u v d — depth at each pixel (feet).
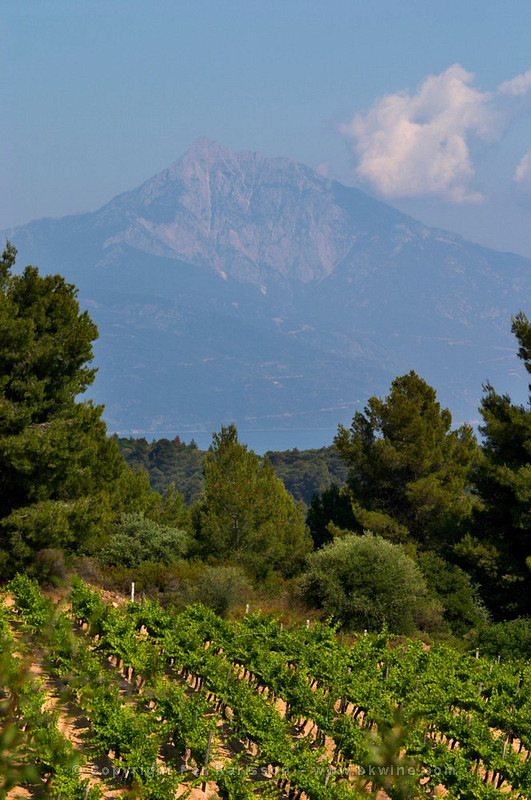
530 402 213.05
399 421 257.55
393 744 66.90
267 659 106.01
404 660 119.34
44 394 151.84
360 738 80.02
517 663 130.31
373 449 262.67
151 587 171.32
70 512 153.69
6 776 43.55
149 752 70.90
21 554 143.95
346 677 103.65
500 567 196.54
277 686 98.78
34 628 96.94
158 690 84.69
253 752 87.40
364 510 250.98
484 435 213.25
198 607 133.39
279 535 253.44
